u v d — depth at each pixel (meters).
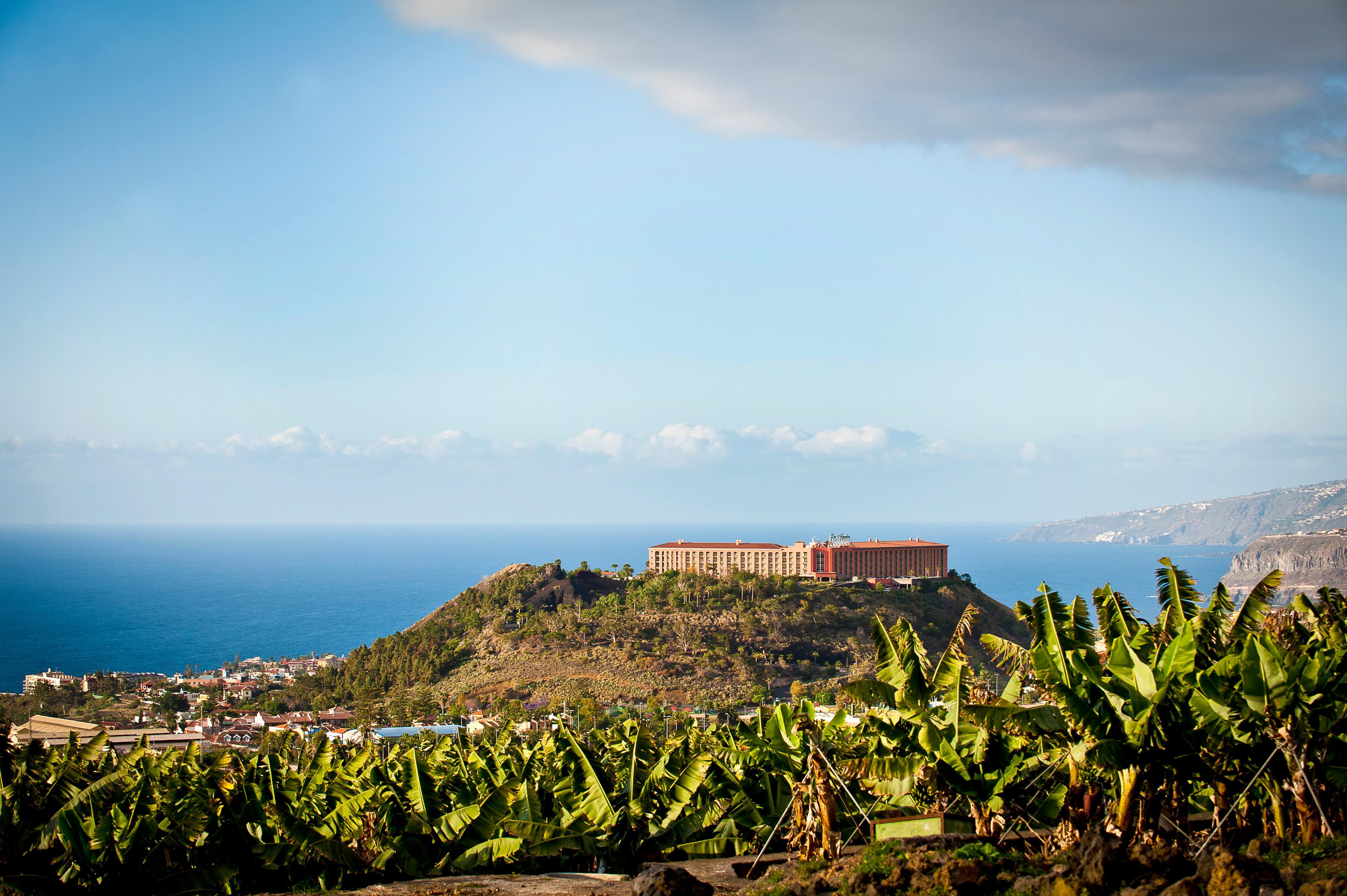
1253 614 30.77
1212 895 20.38
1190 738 27.05
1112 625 32.47
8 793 36.25
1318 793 27.23
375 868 37.31
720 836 37.56
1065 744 28.62
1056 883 22.05
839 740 42.28
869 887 24.11
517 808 38.94
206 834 36.50
